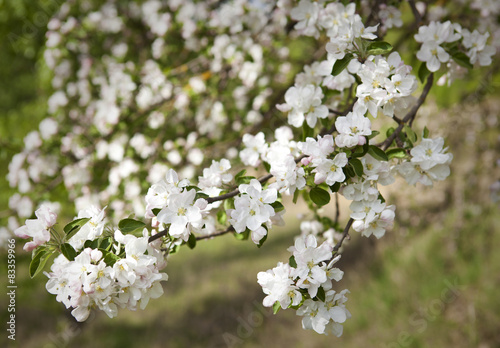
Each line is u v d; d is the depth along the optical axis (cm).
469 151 461
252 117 326
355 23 145
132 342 547
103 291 118
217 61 316
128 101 317
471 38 168
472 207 459
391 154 142
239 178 150
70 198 325
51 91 437
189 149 305
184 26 328
